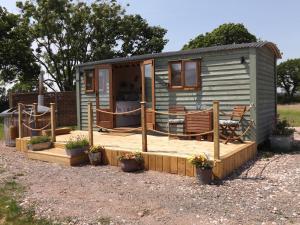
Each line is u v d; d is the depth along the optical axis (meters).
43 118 11.81
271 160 8.55
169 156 7.35
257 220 4.67
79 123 13.14
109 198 5.77
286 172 7.30
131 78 14.29
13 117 11.91
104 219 4.85
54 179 7.14
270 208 5.10
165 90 10.67
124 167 7.59
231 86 9.34
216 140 6.76
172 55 10.35
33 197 5.91
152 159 7.62
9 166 8.55
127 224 4.67
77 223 4.74
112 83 11.97
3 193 6.18
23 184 6.79
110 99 11.96
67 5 28.05
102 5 29.42
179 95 10.36
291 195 5.70
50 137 10.02
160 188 6.28
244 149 8.19
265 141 10.33
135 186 6.45
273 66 11.38
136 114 13.55
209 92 9.73
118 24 29.95
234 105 9.31
